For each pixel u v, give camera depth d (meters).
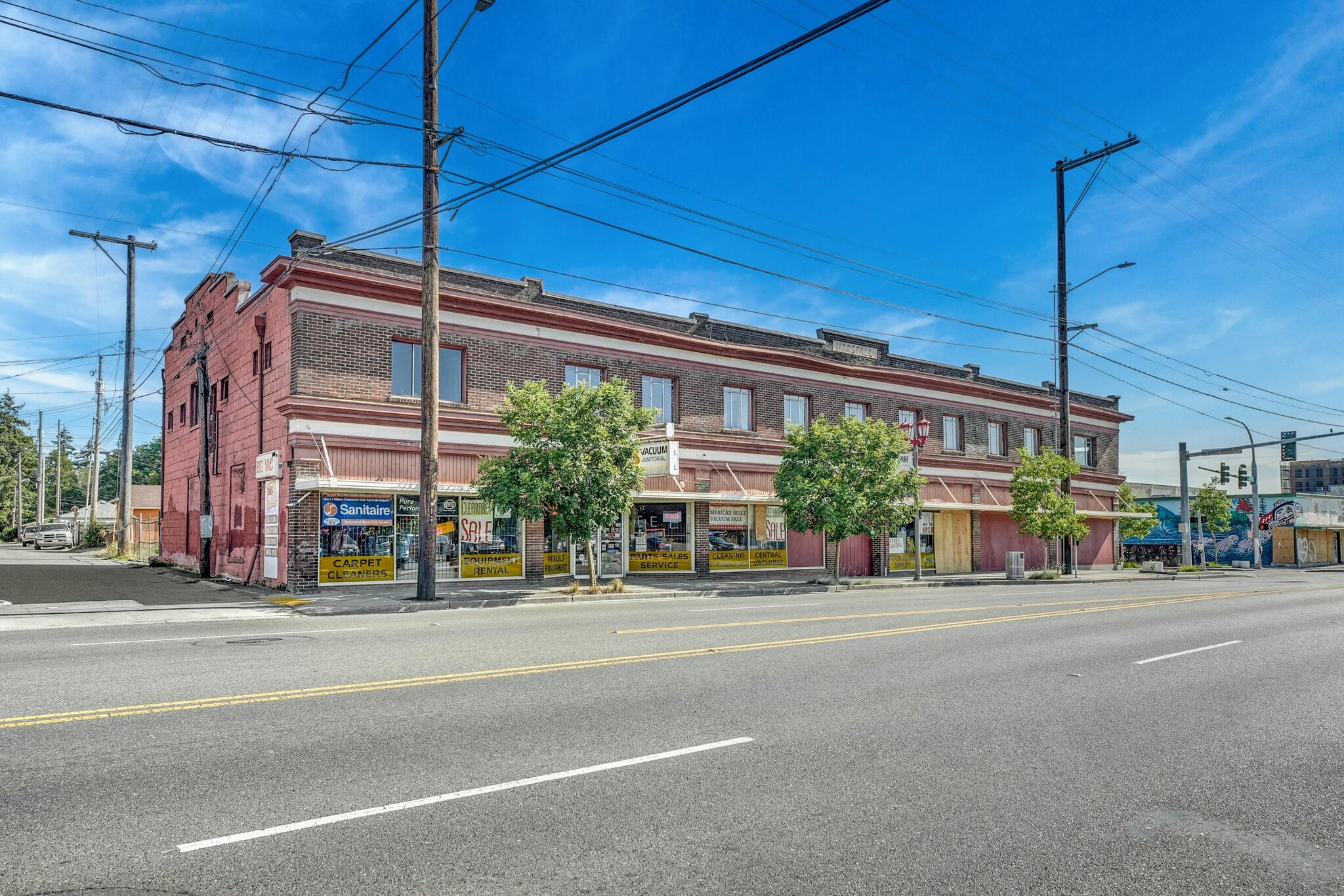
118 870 3.94
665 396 26.28
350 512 19.86
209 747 5.87
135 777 5.23
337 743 6.05
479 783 5.27
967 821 4.85
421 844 4.31
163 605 16.48
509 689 7.94
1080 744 6.57
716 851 4.32
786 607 17.36
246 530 22.45
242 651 9.99
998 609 17.45
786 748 6.21
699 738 6.40
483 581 21.88
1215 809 5.16
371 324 20.47
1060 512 30.95
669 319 26.61
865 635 12.36
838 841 4.49
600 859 4.18
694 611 16.44
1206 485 56.31
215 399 26.39
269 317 21.61
